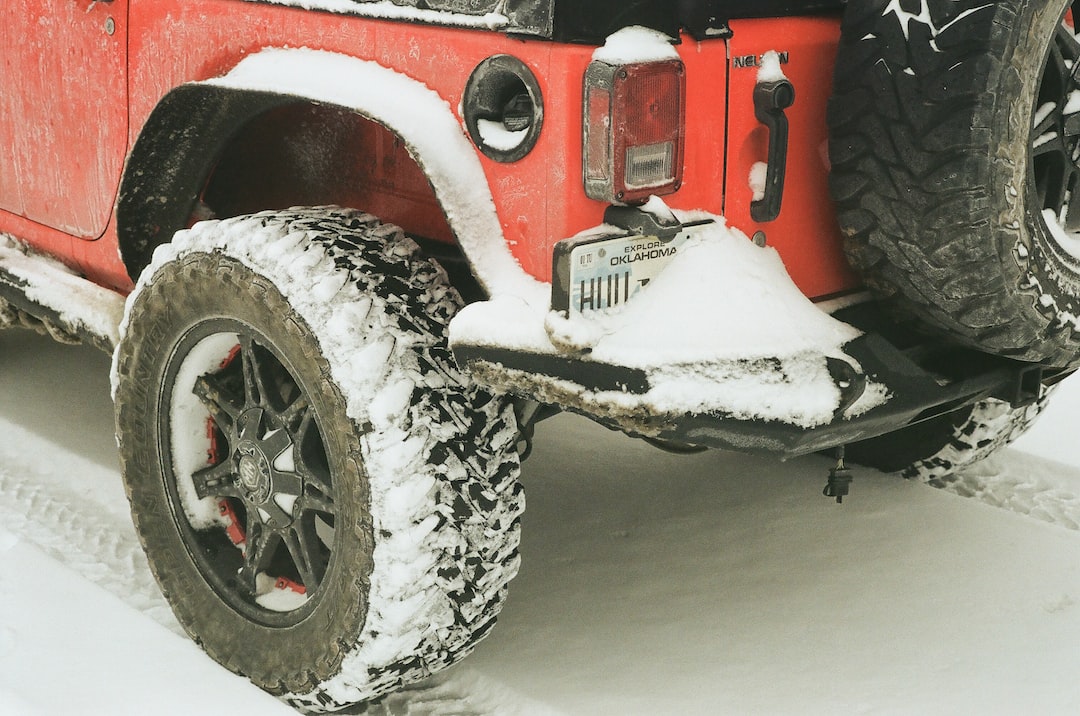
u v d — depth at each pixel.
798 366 2.25
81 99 3.22
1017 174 2.24
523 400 2.67
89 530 3.52
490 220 2.31
